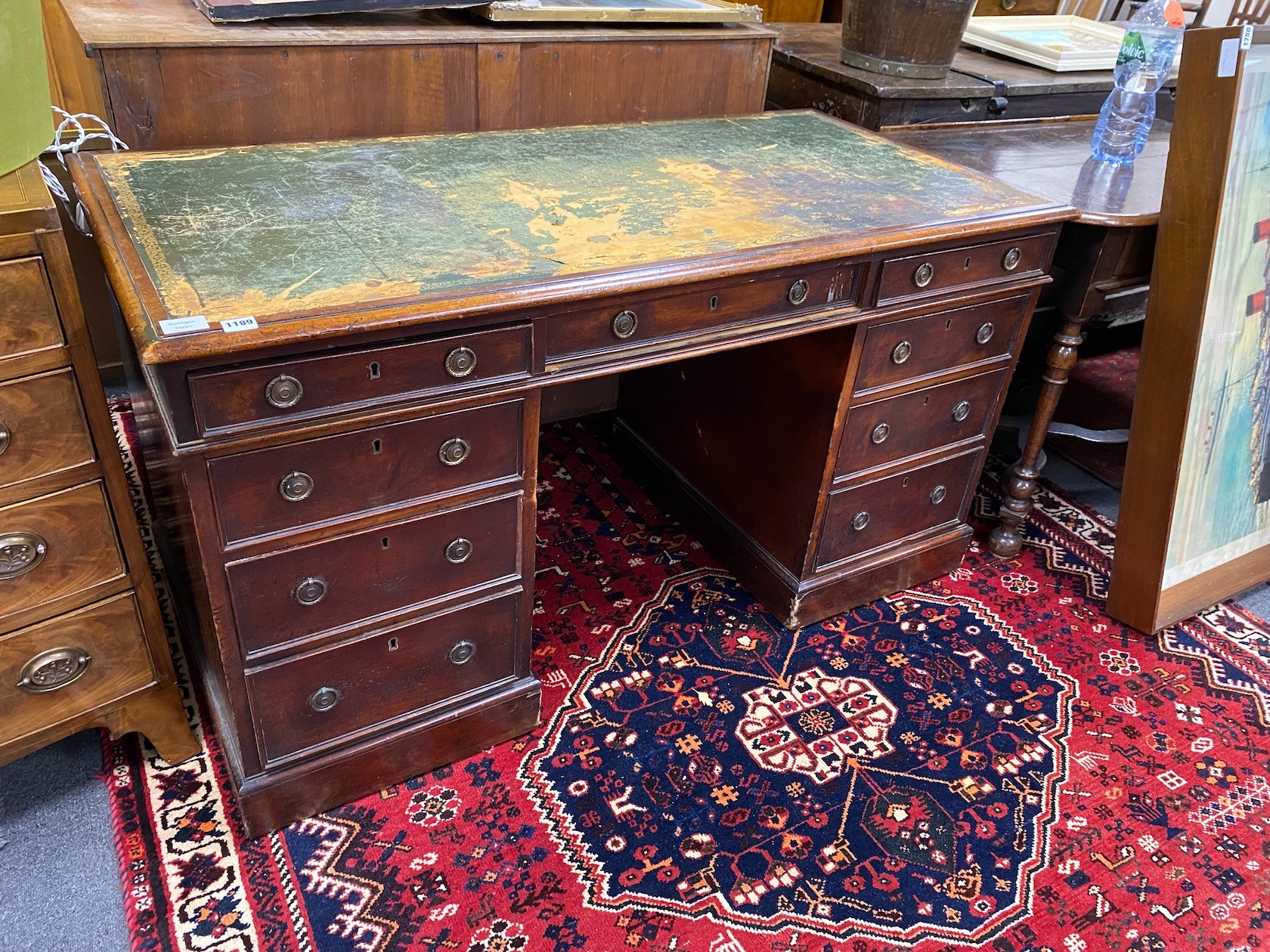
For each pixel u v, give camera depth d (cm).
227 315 115
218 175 154
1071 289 202
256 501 127
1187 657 211
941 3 214
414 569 147
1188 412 192
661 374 233
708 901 153
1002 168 210
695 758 178
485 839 160
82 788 163
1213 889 161
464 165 171
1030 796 175
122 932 142
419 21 188
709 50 213
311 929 144
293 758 154
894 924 152
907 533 217
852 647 207
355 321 117
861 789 175
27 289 117
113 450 134
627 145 191
